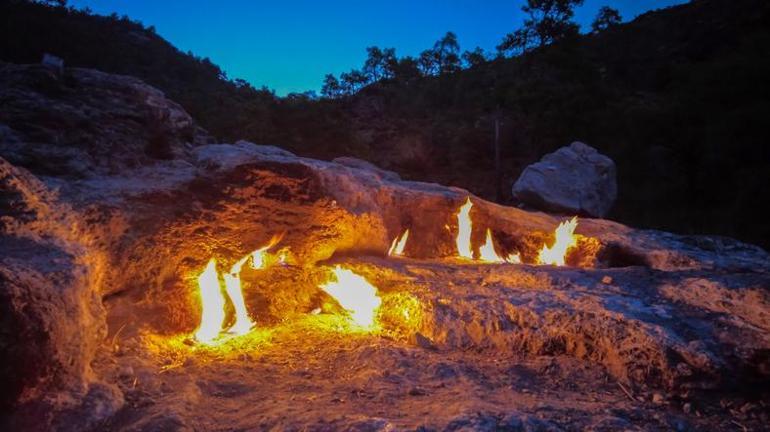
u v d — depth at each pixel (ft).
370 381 12.23
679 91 99.30
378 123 147.74
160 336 14.52
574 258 25.40
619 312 14.06
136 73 94.22
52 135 16.35
